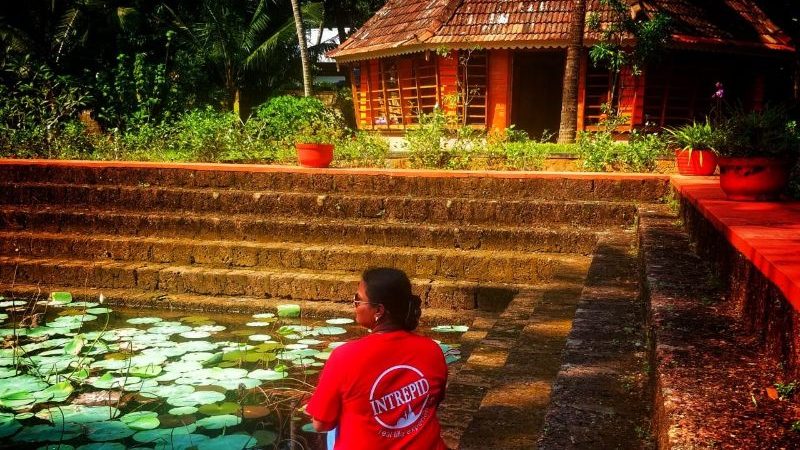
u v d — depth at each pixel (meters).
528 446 3.22
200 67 22.52
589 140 10.45
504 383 4.05
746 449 1.93
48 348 6.13
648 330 3.86
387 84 18.27
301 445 4.07
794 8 19.50
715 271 4.32
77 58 20.39
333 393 2.28
